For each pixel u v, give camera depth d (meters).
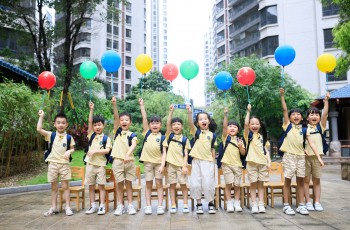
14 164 10.84
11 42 20.28
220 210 5.54
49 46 15.91
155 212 5.46
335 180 10.04
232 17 39.34
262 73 18.30
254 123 5.53
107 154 5.50
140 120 29.94
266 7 29.97
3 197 7.38
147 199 5.42
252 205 5.33
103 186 5.42
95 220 4.90
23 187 8.20
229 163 5.44
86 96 21.56
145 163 5.45
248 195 5.82
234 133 5.57
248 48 36.81
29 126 9.37
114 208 5.85
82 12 15.05
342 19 12.70
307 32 27.92
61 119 5.57
